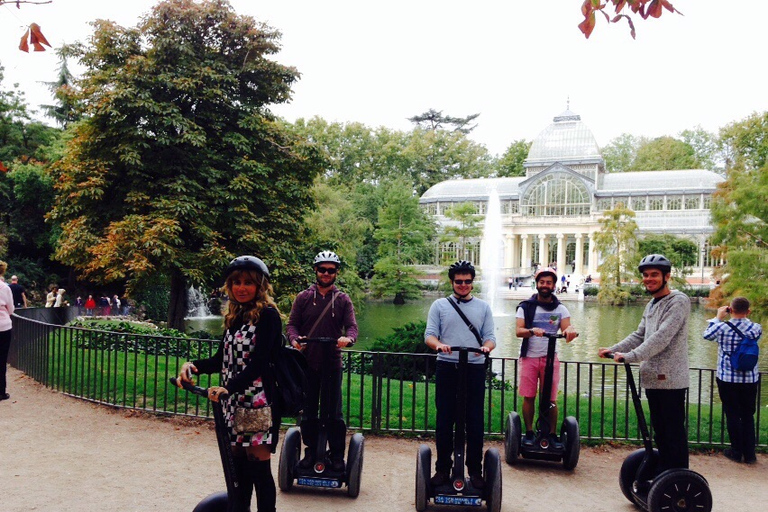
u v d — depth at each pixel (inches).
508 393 410.0
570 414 345.4
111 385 378.3
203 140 639.8
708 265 2420.0
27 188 1327.5
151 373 413.1
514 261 2827.3
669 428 192.5
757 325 277.9
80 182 653.9
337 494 215.8
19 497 202.5
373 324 1234.6
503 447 285.9
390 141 3181.6
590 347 910.4
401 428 300.8
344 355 458.6
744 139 2188.7
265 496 145.9
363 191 2536.9
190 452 259.3
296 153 724.7
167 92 667.4
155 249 580.4
